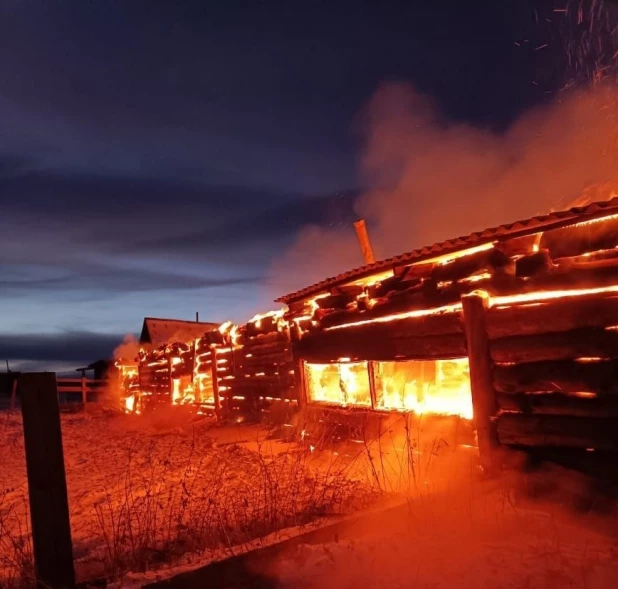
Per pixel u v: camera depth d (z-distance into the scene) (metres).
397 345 7.70
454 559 3.92
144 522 5.41
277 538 4.46
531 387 5.63
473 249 6.77
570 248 5.46
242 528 4.95
